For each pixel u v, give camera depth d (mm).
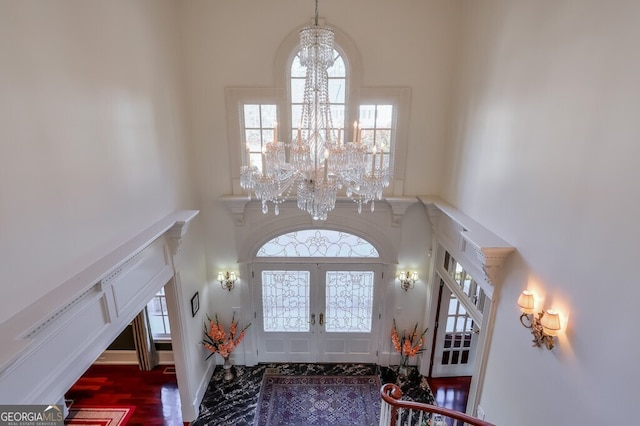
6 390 1938
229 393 5500
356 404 5305
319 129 2982
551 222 2676
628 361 1974
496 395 3508
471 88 4137
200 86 4773
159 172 3963
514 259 3193
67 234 2480
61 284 2416
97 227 2832
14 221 2031
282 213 5336
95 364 6250
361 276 5824
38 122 2211
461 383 5734
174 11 4348
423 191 5223
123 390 5645
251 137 5047
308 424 4949
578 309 2383
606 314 2137
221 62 4680
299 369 6074
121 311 3115
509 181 3289
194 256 5066
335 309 5984
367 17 4539
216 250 5516
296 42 4582
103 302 2861
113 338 2996
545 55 2760
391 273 5672
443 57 4680
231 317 5871
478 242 3338
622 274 2021
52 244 2336
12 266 2021
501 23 3443
